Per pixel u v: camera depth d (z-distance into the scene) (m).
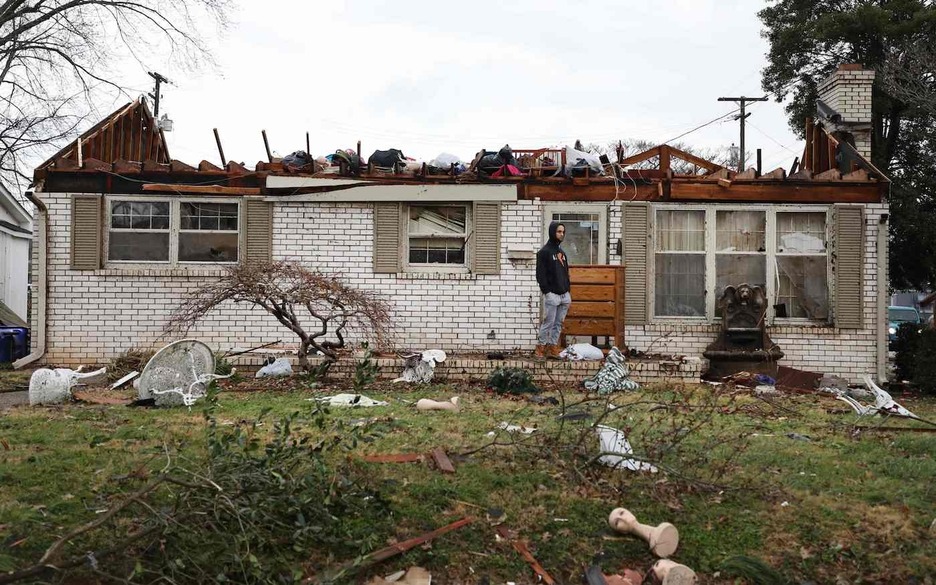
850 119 15.70
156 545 5.00
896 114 24.78
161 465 6.60
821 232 14.34
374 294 12.63
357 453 7.12
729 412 9.60
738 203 14.28
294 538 5.11
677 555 5.46
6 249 22.53
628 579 5.18
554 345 12.82
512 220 14.22
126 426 8.23
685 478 6.40
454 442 7.62
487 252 14.17
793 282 14.32
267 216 14.15
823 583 5.21
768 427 9.01
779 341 14.13
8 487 6.11
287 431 5.88
